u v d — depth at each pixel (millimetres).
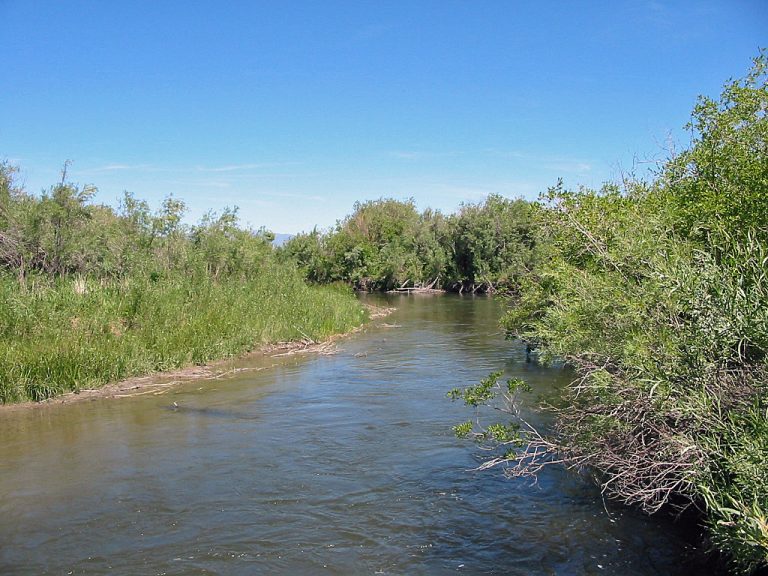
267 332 18406
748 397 4832
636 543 5711
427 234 52844
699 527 5832
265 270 25984
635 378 5254
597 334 5844
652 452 5566
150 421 10164
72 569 5492
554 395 10930
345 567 5469
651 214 6570
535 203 8789
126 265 19938
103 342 13695
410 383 12758
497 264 44156
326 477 7551
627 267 5945
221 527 6262
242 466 7977
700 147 7441
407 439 8938
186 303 17688
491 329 22031
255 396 11859
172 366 14430
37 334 13227
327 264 54625
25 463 8211
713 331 4809
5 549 5867
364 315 26312
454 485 7203
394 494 7000
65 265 18312
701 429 5051
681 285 4949
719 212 6227
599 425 5836
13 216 17375
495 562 5496
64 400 11617
